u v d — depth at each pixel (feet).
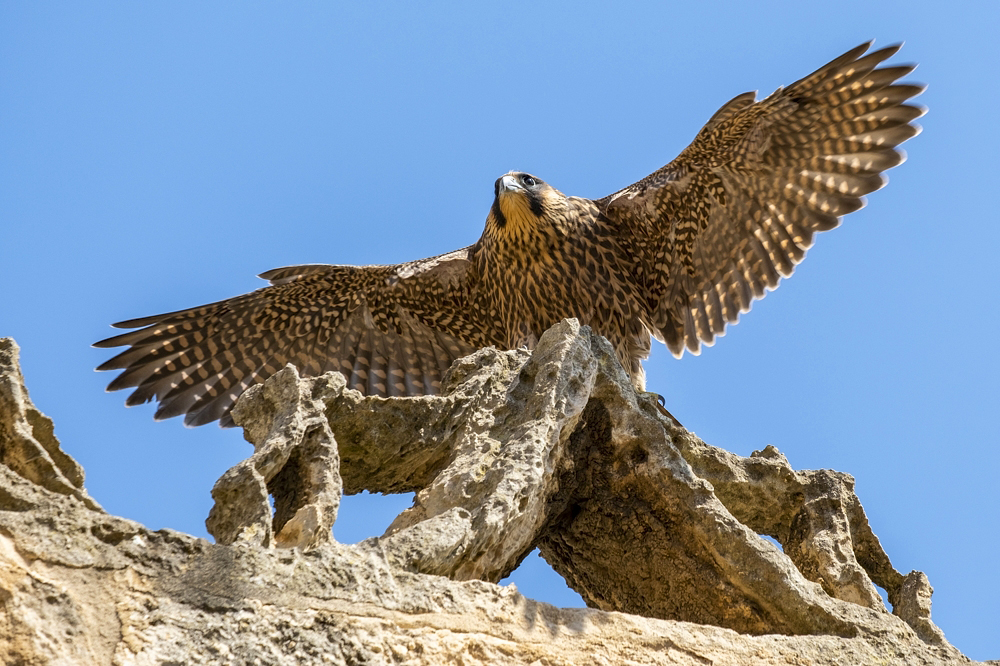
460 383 41.11
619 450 40.42
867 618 37.96
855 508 43.83
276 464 33.24
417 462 39.47
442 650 30.04
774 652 34.86
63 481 29.53
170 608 27.25
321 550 30.19
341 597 29.45
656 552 40.01
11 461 29.58
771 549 38.52
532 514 37.78
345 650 28.53
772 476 43.83
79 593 26.45
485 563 34.73
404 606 30.22
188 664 26.50
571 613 33.06
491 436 38.40
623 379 41.16
